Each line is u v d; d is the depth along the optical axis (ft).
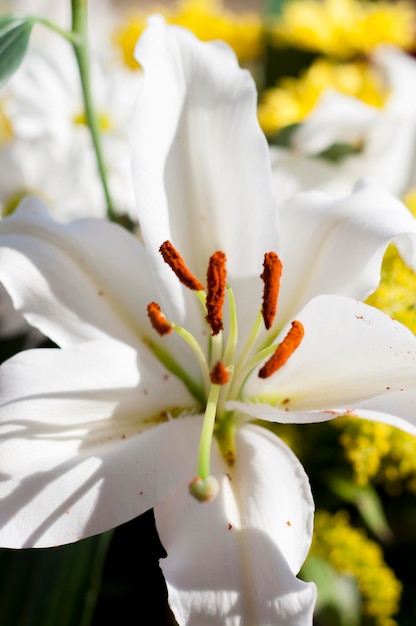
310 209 1.18
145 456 1.09
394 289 1.35
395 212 1.15
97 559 1.35
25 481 1.05
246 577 1.02
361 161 1.70
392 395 1.04
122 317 1.19
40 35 2.20
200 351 1.17
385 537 1.49
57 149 1.67
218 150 1.16
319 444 1.50
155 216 1.14
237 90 1.14
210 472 1.11
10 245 1.17
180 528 1.06
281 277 1.18
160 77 1.13
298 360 1.14
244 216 1.17
